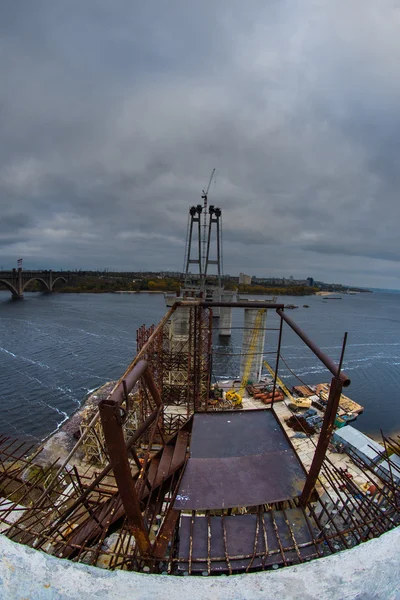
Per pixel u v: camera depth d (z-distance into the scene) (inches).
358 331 4330.7
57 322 4168.3
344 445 1242.0
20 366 2416.3
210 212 3850.9
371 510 344.5
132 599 111.7
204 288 3690.9
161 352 1034.1
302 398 1729.8
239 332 4143.7
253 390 1878.7
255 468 291.9
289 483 276.2
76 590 114.1
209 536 242.4
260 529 251.3
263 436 339.6
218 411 386.6
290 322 346.3
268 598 111.0
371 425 1813.5
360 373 2588.6
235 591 114.7
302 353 3090.6
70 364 2501.2
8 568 120.6
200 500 258.4
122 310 5536.4
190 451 316.5
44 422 1662.2
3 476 408.5
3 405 1819.6
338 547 295.3
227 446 324.2
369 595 110.7
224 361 2785.4
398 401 2101.4
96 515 306.8
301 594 112.1
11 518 397.4
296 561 225.3
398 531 138.6
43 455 1300.4
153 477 333.7
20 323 4020.7
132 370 222.1
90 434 1152.2
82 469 1133.1
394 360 2960.1
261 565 220.1
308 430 1376.7
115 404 176.6
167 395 1198.9
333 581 116.8
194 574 222.2
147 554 227.1
